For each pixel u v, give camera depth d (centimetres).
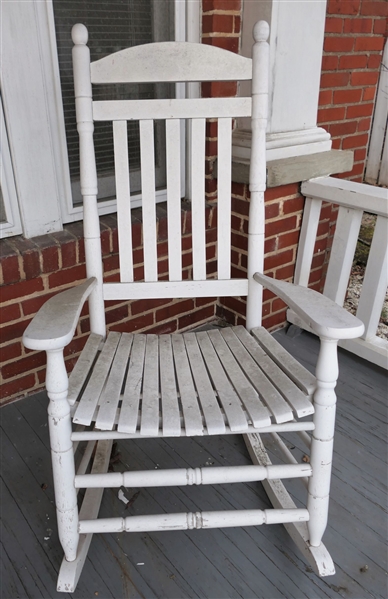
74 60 118
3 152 149
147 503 133
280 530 127
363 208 175
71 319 96
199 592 111
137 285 134
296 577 115
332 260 196
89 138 123
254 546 122
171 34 175
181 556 120
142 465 145
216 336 132
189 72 123
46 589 112
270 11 162
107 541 123
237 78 124
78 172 173
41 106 151
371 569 117
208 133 182
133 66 121
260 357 119
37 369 171
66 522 104
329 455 104
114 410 98
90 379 108
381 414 168
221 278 138
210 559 119
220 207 134
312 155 191
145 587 112
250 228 133
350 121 234
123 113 125
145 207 132
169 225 134
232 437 158
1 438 155
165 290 135
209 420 97
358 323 92
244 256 195
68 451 99
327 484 107
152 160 130
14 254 150
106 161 179
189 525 106
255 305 135
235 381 109
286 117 182
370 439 156
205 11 168
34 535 124
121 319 187
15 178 153
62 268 162
